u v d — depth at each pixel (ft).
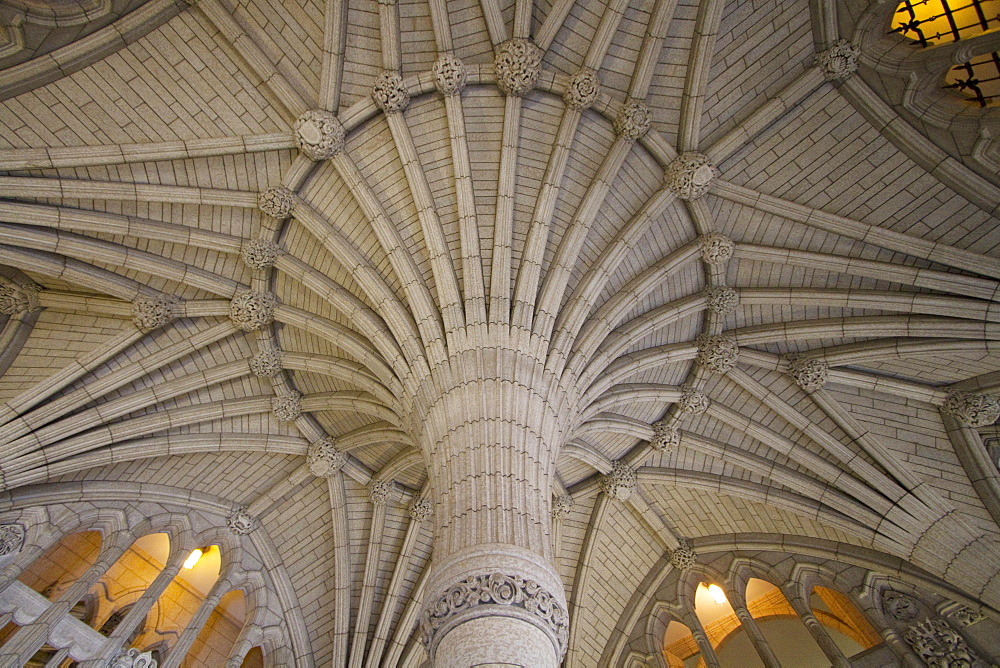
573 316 39.04
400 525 54.29
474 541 25.68
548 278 39.37
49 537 43.47
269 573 52.03
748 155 42.57
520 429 31.09
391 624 52.65
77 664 44.29
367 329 40.47
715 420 50.83
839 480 47.62
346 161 41.16
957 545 44.04
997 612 42.55
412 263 39.88
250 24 40.57
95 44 38.55
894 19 40.65
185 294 45.29
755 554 53.83
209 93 41.16
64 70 38.58
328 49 39.78
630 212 43.14
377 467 53.57
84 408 44.27
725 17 39.86
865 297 43.34
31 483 42.93
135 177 40.98
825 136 41.57
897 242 41.42
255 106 41.50
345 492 52.80
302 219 42.29
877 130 40.42
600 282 40.70
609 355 41.47
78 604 50.26
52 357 44.78
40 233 40.40
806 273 44.65
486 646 22.06
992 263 39.75
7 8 35.50
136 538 47.19
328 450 50.44
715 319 47.19
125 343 44.47
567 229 41.19
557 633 23.58
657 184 43.16
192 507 50.21
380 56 40.98
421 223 40.29
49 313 46.19
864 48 39.22
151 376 46.26
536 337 36.88
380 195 41.96
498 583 23.63
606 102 41.04
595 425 47.39
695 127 41.63
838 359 46.44
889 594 47.65
